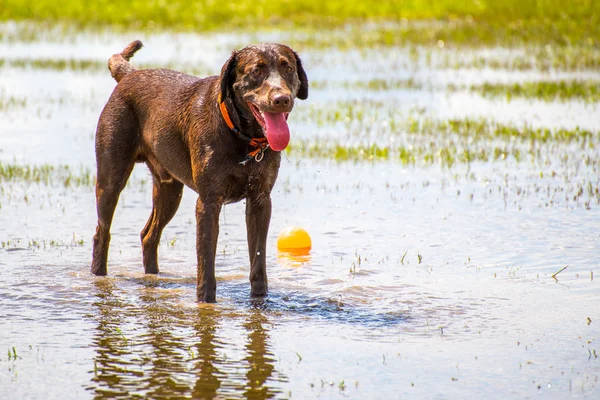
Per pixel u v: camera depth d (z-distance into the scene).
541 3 44.69
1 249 12.46
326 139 20.55
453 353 8.52
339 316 9.73
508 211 14.32
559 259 11.73
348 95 27.06
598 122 22.08
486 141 20.03
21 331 9.19
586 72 30.69
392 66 33.06
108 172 11.20
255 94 9.41
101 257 11.40
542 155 18.50
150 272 11.56
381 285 10.81
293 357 8.44
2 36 42.34
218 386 7.74
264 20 47.38
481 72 31.28
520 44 37.62
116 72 11.91
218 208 10.14
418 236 13.02
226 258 12.23
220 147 9.82
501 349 8.61
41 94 27.38
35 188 16.20
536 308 9.85
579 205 14.59
